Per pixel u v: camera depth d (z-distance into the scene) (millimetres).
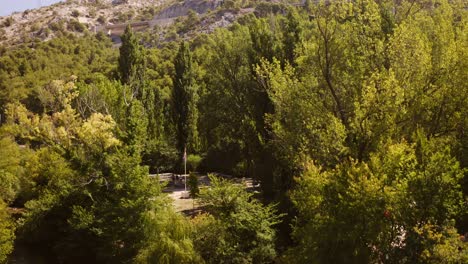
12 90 89188
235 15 160750
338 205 15703
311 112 22781
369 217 15008
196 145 55219
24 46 148125
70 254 25984
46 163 32625
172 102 52281
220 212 21250
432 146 17750
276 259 20000
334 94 22641
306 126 21641
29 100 81812
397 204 14938
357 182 15547
